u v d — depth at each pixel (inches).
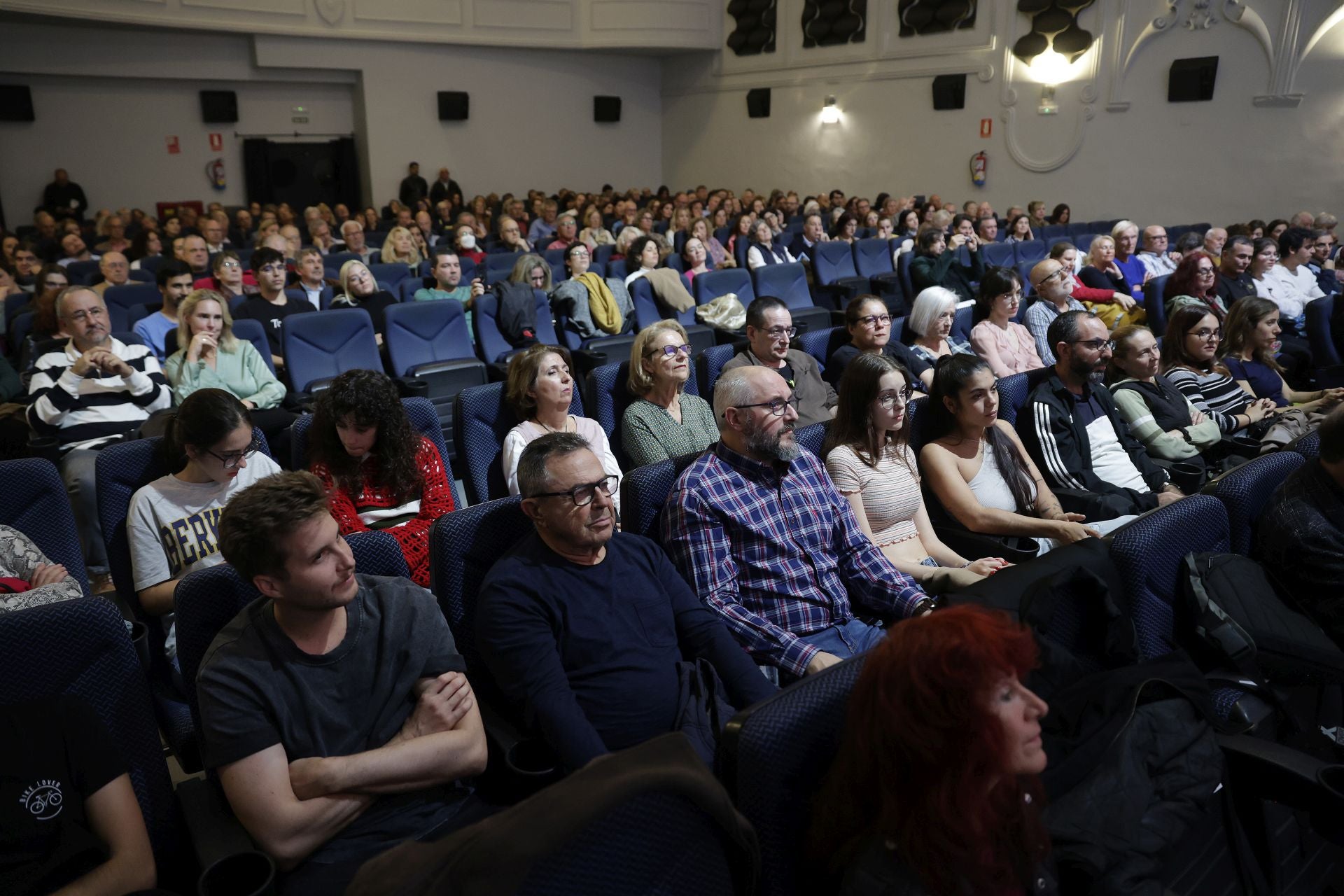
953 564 87.9
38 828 44.6
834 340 139.3
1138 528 64.2
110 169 410.0
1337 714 68.1
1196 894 49.7
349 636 53.9
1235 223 346.6
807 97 462.3
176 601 54.4
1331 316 161.8
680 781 28.6
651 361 102.5
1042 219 363.6
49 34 378.6
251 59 414.3
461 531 64.1
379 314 184.2
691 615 67.4
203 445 73.1
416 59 444.5
